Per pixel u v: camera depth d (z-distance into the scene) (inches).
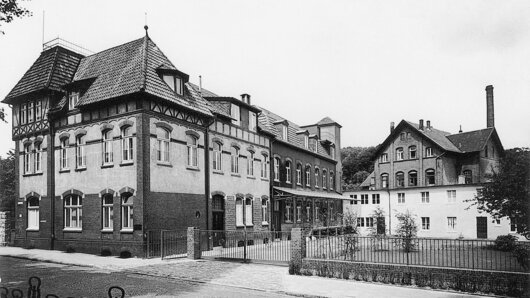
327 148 1839.3
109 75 910.4
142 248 775.1
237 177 1101.7
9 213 1114.7
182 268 656.4
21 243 1019.3
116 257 797.9
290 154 1438.2
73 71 1045.2
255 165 1200.2
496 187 862.5
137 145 799.7
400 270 514.6
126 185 812.0
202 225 938.7
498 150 2075.5
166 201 839.1
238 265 690.2
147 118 809.5
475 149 1935.3
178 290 494.0
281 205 1343.5
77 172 907.4
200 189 944.9
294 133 1558.8
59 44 1049.5
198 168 943.7
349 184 3245.6
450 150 1902.1
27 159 1039.6
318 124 1861.5
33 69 1065.5
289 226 1373.0
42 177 983.6
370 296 446.6
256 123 1223.5
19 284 525.7
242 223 1112.2
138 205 786.8
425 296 444.5
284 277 571.5
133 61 895.7
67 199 935.0
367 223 1815.9
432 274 491.8
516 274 440.1
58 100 998.4
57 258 786.8
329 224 1529.3
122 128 834.2
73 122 927.0
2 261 776.3
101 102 852.6
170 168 859.4
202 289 501.0
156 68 890.7
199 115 956.6
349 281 539.5
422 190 1654.8
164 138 856.3
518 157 828.0
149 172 802.2
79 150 914.7
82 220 885.2
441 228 1584.6
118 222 820.6
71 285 522.3
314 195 1350.9
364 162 3405.5
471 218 1509.6
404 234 1019.9
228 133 1077.1
